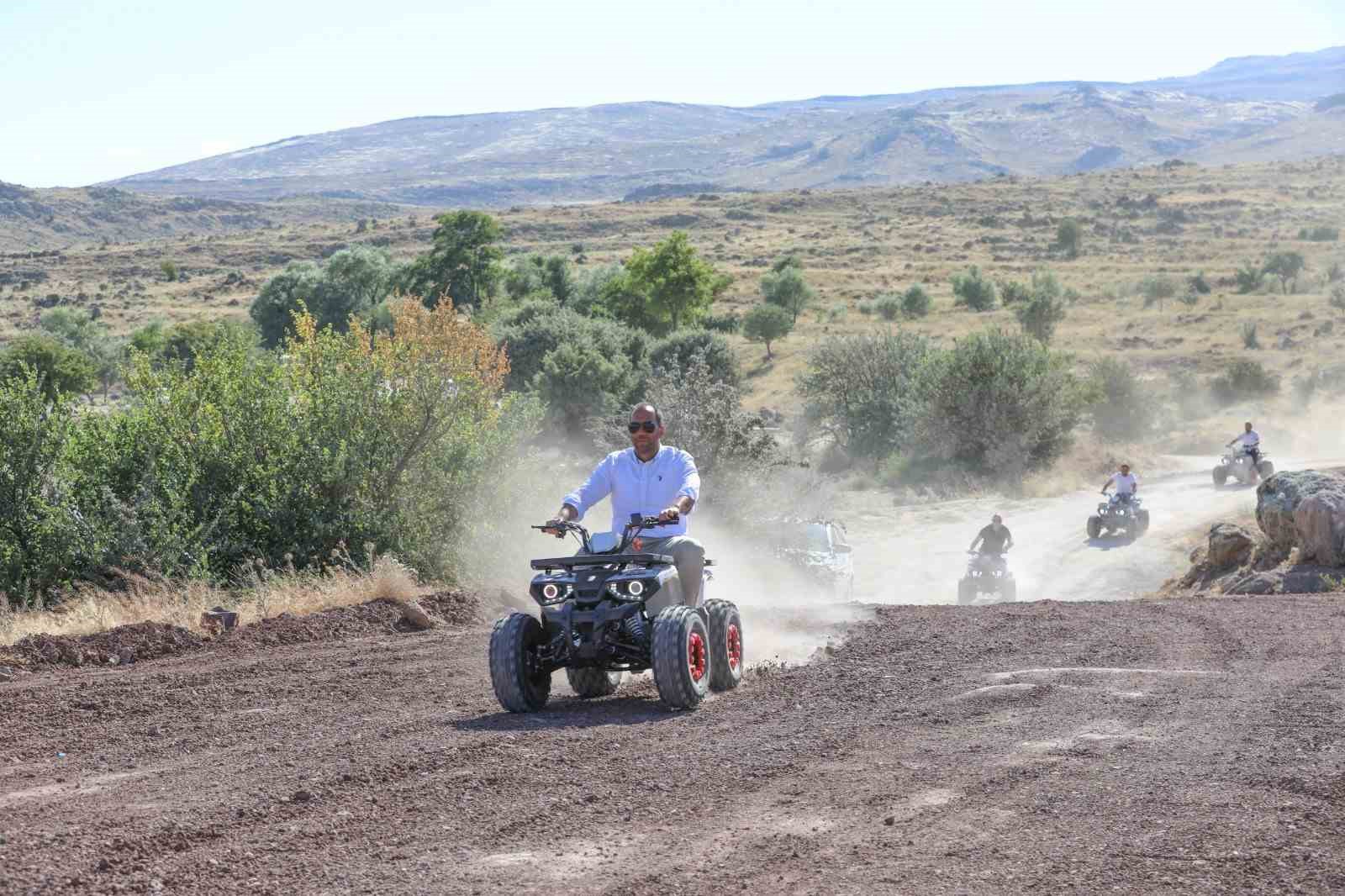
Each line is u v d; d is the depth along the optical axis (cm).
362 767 1379
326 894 954
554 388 14250
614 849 1070
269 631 2597
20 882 980
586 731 1579
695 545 1855
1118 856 1014
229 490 3697
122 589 3212
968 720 1612
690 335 16925
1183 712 1631
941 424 10131
